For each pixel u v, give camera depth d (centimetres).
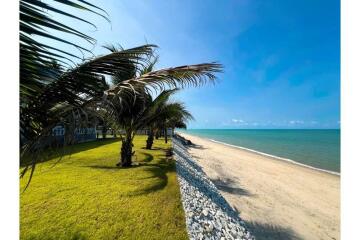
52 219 423
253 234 559
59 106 239
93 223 414
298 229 627
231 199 840
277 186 1133
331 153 3041
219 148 3491
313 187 1163
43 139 224
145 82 278
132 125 896
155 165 994
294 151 3316
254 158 2375
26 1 154
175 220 453
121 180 704
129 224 420
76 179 700
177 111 978
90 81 232
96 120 235
